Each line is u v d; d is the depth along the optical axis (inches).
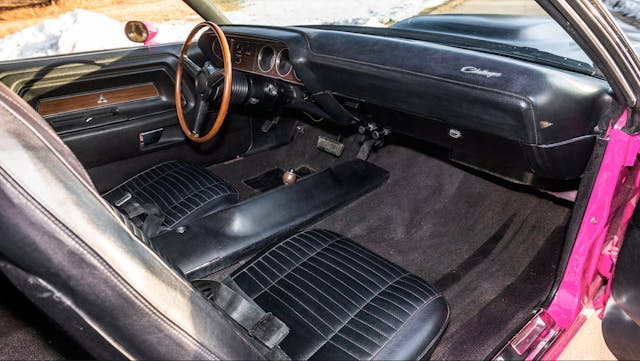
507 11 72.5
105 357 26.7
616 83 44.8
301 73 73.9
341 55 67.6
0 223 21.5
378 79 64.0
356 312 50.3
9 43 108.3
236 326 35.4
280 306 51.6
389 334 47.6
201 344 28.0
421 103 62.2
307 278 55.0
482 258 79.9
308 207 84.3
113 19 113.8
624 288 58.2
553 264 74.7
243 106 89.1
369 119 80.7
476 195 92.1
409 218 91.7
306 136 114.2
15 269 23.3
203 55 97.0
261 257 58.9
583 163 56.2
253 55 81.9
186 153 100.0
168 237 69.1
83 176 27.0
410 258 83.0
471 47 65.4
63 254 22.6
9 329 59.5
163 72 91.0
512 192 90.4
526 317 64.6
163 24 109.5
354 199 92.1
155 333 26.0
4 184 21.3
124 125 86.7
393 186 98.4
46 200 22.4
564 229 80.9
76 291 23.4
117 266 24.5
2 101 24.0
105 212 25.8
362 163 100.9
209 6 90.3
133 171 92.8
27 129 24.0
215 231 71.7
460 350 61.3
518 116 51.2
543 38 62.7
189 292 29.5
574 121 51.0
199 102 77.4
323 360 45.6
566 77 51.1
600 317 67.4
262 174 109.9
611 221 61.0
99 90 83.7
